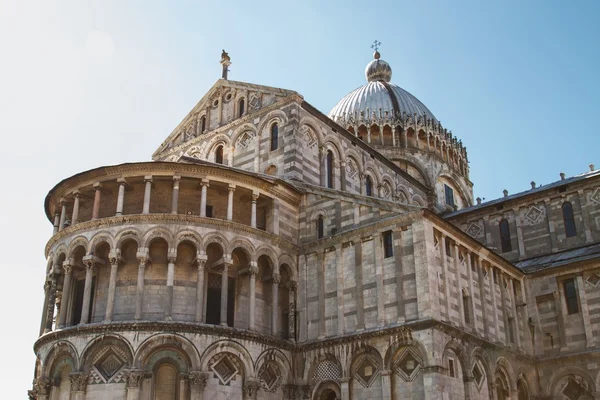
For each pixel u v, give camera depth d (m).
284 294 47.50
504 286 51.28
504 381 46.59
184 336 40.59
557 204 61.34
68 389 41.25
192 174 44.62
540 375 51.34
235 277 45.19
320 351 44.34
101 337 40.44
